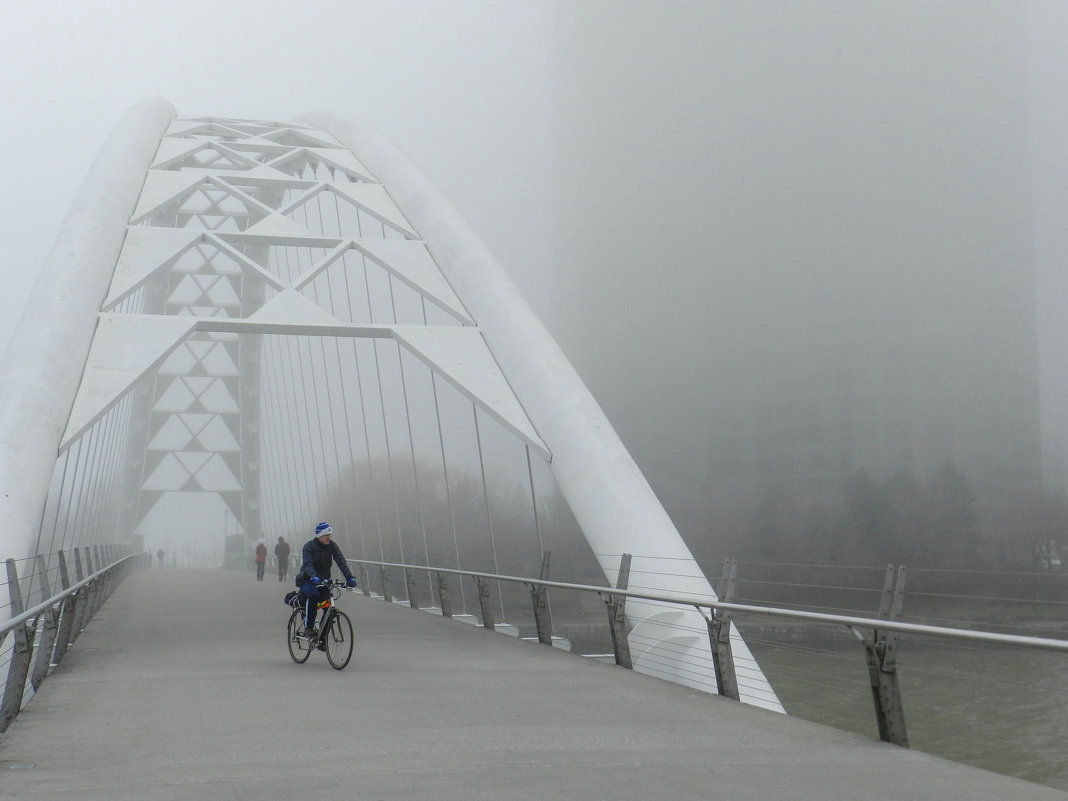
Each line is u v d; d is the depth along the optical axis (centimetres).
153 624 1750
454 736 718
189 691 948
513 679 1038
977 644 684
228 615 1961
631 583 1485
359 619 1906
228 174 2608
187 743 693
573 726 761
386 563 2602
